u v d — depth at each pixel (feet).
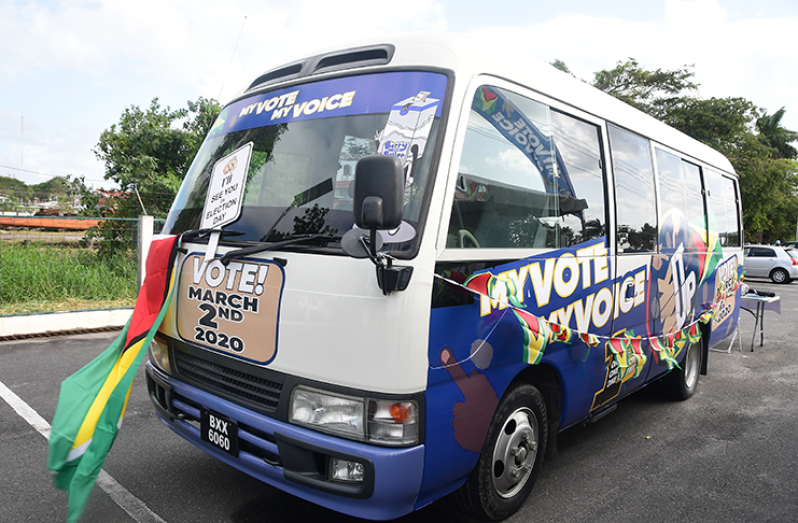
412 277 7.57
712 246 19.17
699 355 20.06
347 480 7.79
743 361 26.37
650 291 14.32
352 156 8.74
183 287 9.93
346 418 7.66
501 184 9.34
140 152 41.45
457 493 9.82
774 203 94.58
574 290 11.03
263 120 10.30
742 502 11.91
